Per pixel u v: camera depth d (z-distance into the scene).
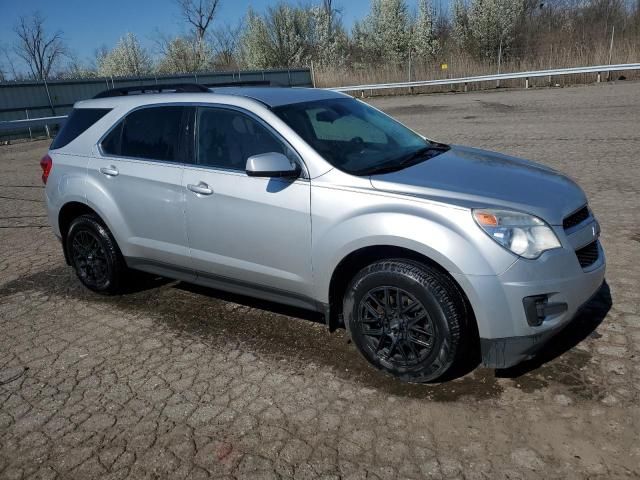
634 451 2.75
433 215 3.21
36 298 5.20
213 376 3.68
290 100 4.23
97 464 2.93
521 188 3.45
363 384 3.48
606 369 3.42
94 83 25.20
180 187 4.21
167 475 2.81
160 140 4.45
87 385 3.67
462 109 18.17
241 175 3.93
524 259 3.06
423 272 3.23
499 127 13.47
